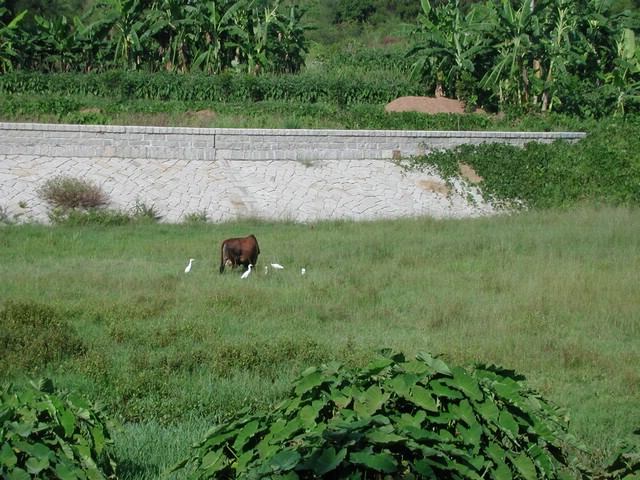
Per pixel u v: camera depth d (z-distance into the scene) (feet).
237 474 20.39
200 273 73.41
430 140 130.31
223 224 104.06
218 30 157.79
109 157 117.50
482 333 55.67
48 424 22.25
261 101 147.95
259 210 112.06
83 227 98.37
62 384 42.29
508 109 149.79
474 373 22.49
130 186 112.37
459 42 157.28
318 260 79.51
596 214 110.63
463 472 19.27
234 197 113.80
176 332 52.70
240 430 21.34
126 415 37.93
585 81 160.97
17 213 102.42
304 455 19.10
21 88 142.61
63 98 135.44
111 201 108.78
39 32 157.17
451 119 142.10
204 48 160.76
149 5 161.68
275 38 167.12
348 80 156.15
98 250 84.33
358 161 126.93
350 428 19.13
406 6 249.75
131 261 79.20
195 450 26.30
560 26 156.56
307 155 124.88
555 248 86.63
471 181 127.13
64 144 115.85
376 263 79.30
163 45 161.99
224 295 63.10
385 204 118.42
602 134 138.82
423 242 89.40
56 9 191.52
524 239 90.99
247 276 71.51
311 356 47.37
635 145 134.51
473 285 70.03
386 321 59.06
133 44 154.51
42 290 64.90
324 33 240.73
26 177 110.01
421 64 156.46
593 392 43.98
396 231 96.68
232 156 122.21
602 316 60.44
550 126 144.25
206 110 138.21
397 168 126.82
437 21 160.76
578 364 49.34
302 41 170.50
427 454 19.06
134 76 145.59
